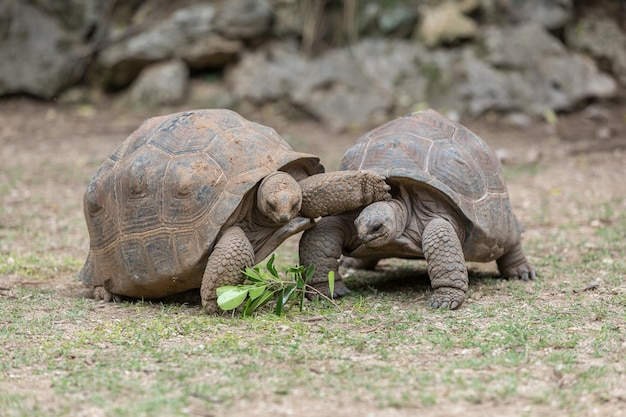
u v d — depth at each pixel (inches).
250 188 305.4
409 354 264.7
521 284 367.6
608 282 365.4
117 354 263.7
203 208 307.6
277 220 304.5
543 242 460.1
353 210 333.7
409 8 871.1
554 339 277.9
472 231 333.4
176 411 215.0
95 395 227.0
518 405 223.5
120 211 327.6
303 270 320.8
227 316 310.7
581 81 860.0
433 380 240.1
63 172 670.5
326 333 286.7
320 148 746.2
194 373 244.4
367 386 234.2
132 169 322.7
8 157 718.5
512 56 852.0
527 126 823.7
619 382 237.6
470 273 397.1
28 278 389.4
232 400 224.2
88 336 283.6
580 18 907.4
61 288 372.8
